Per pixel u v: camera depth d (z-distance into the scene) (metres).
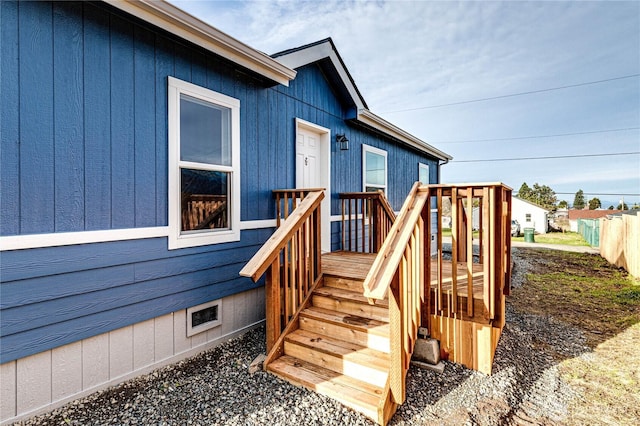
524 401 2.59
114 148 2.64
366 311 3.06
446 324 3.04
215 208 3.52
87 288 2.48
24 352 2.18
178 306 3.10
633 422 2.34
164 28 2.77
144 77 2.84
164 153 2.99
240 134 3.77
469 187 2.83
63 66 2.36
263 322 4.06
